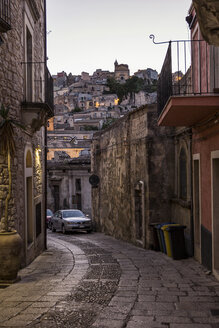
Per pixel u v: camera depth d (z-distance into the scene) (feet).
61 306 19.34
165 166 41.83
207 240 28.17
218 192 26.25
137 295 21.20
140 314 17.84
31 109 33.14
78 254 38.96
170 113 25.73
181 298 20.47
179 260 32.94
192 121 29.84
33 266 32.91
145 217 42.50
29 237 37.45
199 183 30.81
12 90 30.60
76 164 105.09
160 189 41.75
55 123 339.36
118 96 458.09
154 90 472.85
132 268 29.50
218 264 26.23
